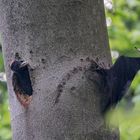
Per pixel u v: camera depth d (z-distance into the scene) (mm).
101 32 11039
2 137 14555
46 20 10961
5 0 11031
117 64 10969
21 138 10961
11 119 11023
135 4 17328
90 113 10930
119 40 14867
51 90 10938
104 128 10922
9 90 11055
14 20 11000
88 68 10961
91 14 11016
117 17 16000
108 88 10930
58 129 10914
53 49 10953
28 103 10953
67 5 10969
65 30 10961
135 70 10969
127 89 10938
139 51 11008
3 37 11070
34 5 10961
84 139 10906
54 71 10945
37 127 10930
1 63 16281
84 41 10977
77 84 10945
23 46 10984
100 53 11016
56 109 10930
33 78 10953
